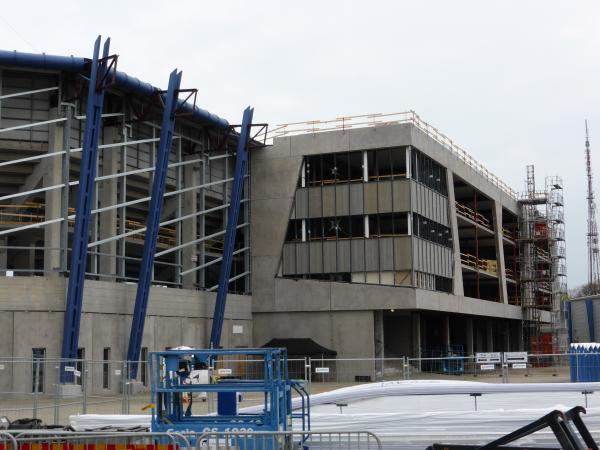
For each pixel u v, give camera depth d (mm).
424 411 20906
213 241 52625
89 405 28109
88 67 37469
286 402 15445
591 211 113562
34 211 41875
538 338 76625
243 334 49156
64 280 35312
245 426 14617
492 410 20188
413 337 53938
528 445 17750
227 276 45906
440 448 12148
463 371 36438
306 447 13734
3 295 34156
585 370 31812
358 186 49938
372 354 47688
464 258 72562
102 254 38812
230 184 51344
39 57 36719
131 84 39688
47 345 34531
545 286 79312
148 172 44188
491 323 70000
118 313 38656
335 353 48250
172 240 48281
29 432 12477
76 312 34562
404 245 48531
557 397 21266
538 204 77750
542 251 78438
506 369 32406
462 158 61219
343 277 49719
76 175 42344
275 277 50375
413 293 47375
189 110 43750
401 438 18703
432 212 52875
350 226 49906
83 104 39844
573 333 48906
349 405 21078
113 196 40688
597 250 112875
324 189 50656
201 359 15453
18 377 33531
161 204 39875
